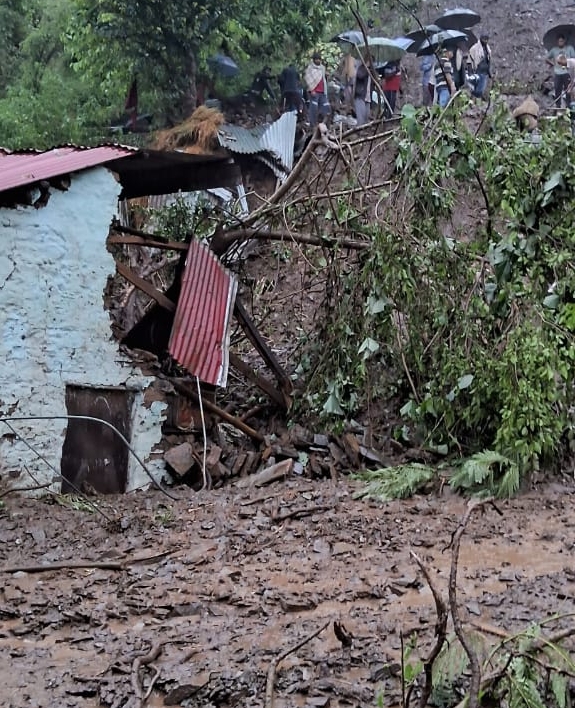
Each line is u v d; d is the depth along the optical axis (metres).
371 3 21.02
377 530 7.10
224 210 10.87
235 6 18.06
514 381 8.22
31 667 4.66
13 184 7.98
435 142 8.99
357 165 11.75
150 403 9.13
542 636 4.05
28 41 21.23
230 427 10.03
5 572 6.25
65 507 8.02
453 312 8.89
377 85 11.02
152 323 9.41
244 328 10.13
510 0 27.53
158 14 17.53
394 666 4.34
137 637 5.00
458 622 3.40
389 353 9.50
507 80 22.25
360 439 9.58
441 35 18.39
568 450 8.96
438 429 9.02
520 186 8.75
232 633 5.03
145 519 7.49
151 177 10.05
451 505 7.89
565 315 8.52
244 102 20.31
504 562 6.32
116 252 10.67
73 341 8.65
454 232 10.30
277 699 4.15
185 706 4.18
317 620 5.19
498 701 3.63
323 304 9.97
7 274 8.23
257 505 7.85
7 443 8.29
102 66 18.36
